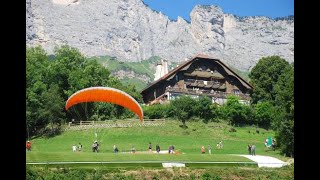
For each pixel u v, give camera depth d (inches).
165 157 2042.3
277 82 4835.1
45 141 3494.1
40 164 1774.1
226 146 3201.3
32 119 3715.6
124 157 2003.0
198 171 1879.9
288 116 2576.3
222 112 4057.6
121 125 3686.0
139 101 4879.4
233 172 1873.8
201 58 4960.6
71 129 3703.3
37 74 4183.1
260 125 4003.4
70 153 1996.8
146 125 3715.6
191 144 3282.5
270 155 2539.4
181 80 4928.6
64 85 4419.3
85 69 4569.4
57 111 3786.9
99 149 3056.1
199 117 4018.2
